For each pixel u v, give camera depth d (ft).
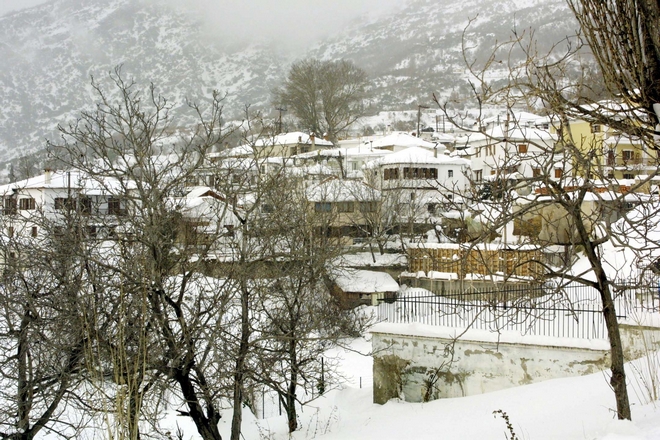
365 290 120.78
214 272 54.80
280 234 58.18
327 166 188.55
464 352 61.62
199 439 65.26
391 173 167.32
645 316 52.44
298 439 57.31
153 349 42.63
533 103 28.30
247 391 48.44
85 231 46.62
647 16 22.74
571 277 29.86
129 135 49.75
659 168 24.73
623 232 28.60
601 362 55.11
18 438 42.96
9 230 50.29
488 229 28.25
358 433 53.11
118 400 29.09
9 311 48.67
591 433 34.19
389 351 66.13
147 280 40.93
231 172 53.93
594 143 27.30
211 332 44.62
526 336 58.34
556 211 82.89
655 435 26.16
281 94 292.61
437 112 483.51
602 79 25.40
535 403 49.01
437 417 52.60
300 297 59.16
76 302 41.01
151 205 43.62
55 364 44.24
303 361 56.44
